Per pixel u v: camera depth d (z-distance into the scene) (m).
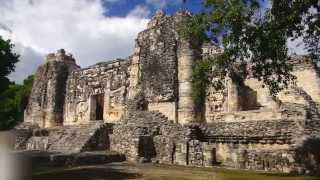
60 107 44.59
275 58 19.61
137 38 37.25
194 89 21.84
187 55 32.53
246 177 18.91
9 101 58.72
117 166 23.75
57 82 44.75
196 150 24.88
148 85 34.56
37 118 44.84
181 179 18.06
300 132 22.61
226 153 24.75
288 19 18.03
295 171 21.09
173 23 34.47
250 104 31.09
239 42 19.44
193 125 26.92
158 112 30.83
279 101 27.12
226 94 31.23
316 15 18.30
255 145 24.77
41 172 20.47
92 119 41.00
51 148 32.31
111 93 39.28
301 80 29.73
